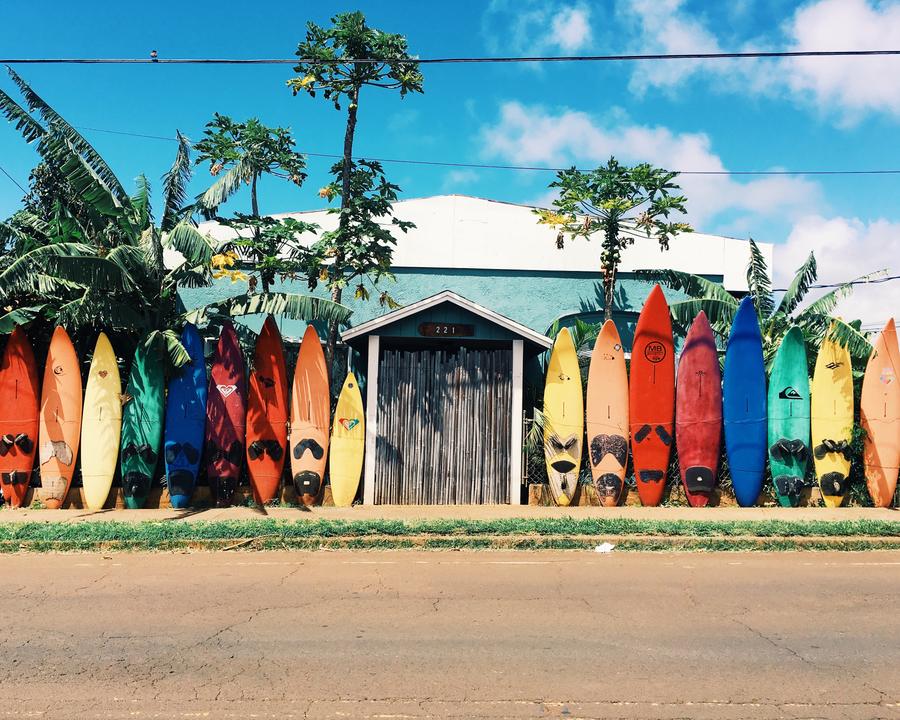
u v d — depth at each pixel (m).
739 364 13.20
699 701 4.66
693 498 12.91
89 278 11.85
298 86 13.80
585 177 15.14
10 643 5.74
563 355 13.39
